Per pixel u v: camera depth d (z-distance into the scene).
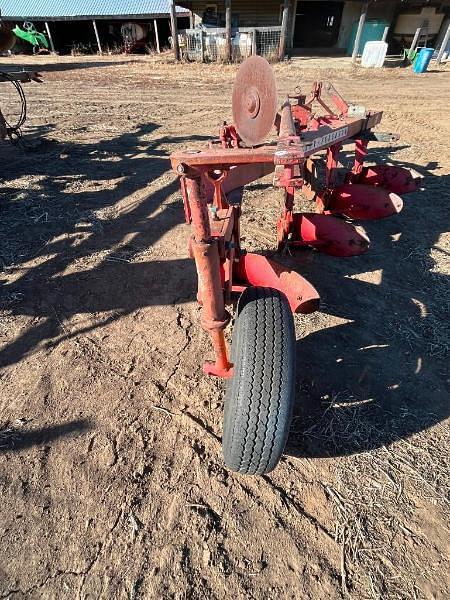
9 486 2.17
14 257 4.15
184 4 20.62
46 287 3.73
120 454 2.32
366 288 3.68
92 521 2.02
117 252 4.24
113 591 1.78
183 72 16.00
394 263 4.04
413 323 3.27
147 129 8.57
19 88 7.18
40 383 2.78
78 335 3.19
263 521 2.02
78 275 3.89
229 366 2.15
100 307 3.49
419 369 2.85
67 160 6.84
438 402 2.62
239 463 1.89
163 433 2.44
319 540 1.95
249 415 1.77
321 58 19.39
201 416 2.54
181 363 2.91
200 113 9.81
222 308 1.90
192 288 3.70
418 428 2.46
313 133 2.99
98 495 2.12
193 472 2.23
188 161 1.58
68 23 25.80
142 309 3.46
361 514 2.05
